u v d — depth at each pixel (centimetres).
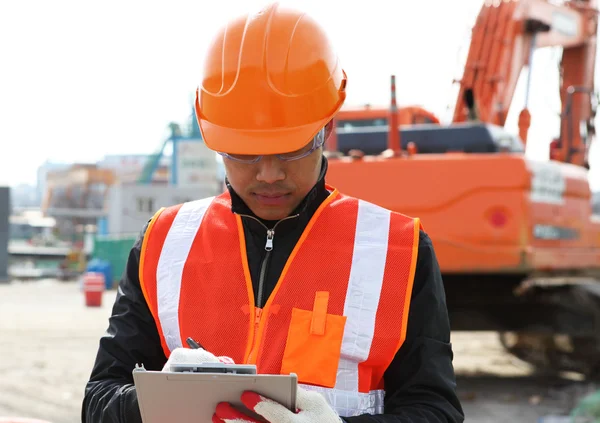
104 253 2575
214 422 159
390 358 184
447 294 671
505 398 624
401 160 581
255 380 153
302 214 193
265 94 181
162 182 4231
